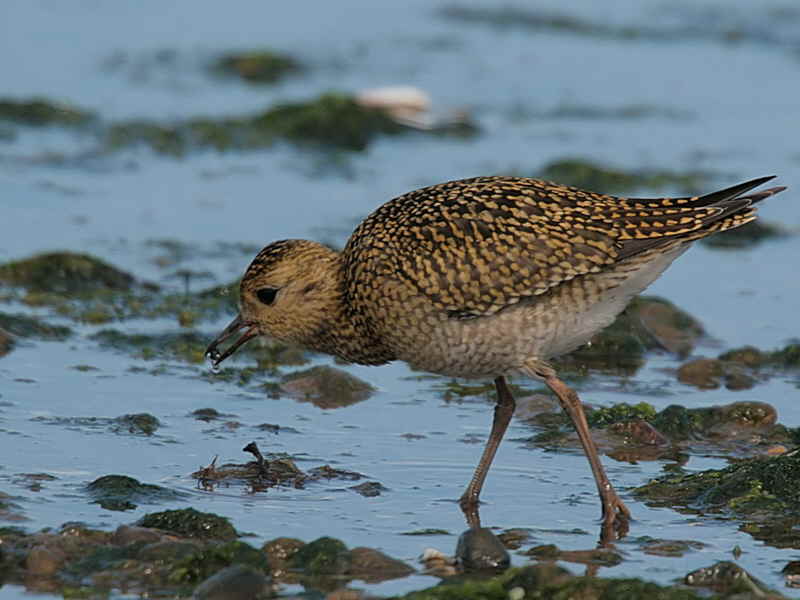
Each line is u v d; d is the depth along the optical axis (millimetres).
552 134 22516
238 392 13672
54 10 27719
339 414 13188
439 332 11008
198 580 9469
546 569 9320
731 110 23516
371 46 26781
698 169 20672
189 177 20328
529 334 10938
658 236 10906
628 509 10969
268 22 27797
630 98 24266
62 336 14875
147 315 15664
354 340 11789
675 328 15539
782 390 14062
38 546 9742
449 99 24062
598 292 10969
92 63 24953
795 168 20797
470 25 28172
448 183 11602
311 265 11750
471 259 10867
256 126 22281
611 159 21203
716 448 12492
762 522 10734
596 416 12898
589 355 15000
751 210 11234
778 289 16875
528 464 12039
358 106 22656
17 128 21891
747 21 27844
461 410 13359
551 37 27688
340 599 9227
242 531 10383
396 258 11070
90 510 10648
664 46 26875
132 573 9500
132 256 17297
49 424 12492
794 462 11305
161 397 13414
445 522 10750
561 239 10852
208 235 18109
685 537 10500
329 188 20047
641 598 9055
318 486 11398
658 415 12922
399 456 12156
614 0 29422
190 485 11305
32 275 16297
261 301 11859
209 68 25109
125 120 22266
